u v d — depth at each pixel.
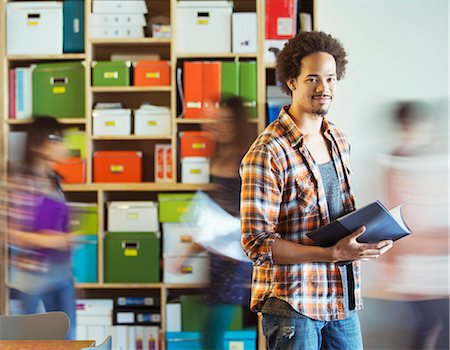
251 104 5.13
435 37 5.20
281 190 2.87
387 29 5.21
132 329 5.19
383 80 5.21
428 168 5.14
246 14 5.16
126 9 5.26
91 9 5.27
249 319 5.22
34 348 2.94
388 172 5.16
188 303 5.15
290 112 3.03
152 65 5.23
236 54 5.16
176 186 5.14
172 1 5.20
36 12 5.25
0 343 3.03
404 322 5.14
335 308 2.87
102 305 5.20
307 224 2.88
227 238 4.99
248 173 2.88
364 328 5.17
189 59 5.38
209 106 5.14
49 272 4.88
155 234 5.16
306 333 2.82
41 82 5.25
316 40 2.95
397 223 2.74
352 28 5.21
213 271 5.00
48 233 4.86
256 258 2.82
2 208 4.96
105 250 5.18
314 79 2.90
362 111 5.21
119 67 5.24
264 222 2.83
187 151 5.14
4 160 5.20
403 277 5.13
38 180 4.87
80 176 5.18
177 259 5.13
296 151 2.91
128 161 5.23
